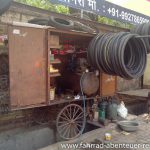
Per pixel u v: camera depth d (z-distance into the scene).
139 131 3.61
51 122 3.69
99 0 4.11
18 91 2.67
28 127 3.56
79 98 3.33
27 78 2.72
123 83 5.63
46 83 2.89
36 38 2.76
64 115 3.30
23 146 3.35
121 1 4.56
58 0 3.50
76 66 3.61
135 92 5.54
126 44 3.23
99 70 3.49
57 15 3.93
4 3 2.60
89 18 4.66
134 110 5.56
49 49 2.86
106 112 3.90
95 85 3.54
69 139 3.30
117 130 3.61
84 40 3.61
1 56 3.18
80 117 3.43
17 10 3.43
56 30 2.88
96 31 3.61
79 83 3.50
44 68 2.86
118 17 4.54
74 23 3.30
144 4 5.12
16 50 2.63
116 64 3.05
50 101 2.99
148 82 6.26
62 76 3.80
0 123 3.30
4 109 3.15
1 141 3.17
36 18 3.34
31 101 2.77
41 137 3.54
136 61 3.45
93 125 3.78
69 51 3.36
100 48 3.19
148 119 4.17
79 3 3.79
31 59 2.74
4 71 3.19
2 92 3.16
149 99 4.98
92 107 3.76
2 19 3.28
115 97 4.47
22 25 2.64
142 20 5.11
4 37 3.01
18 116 3.48
